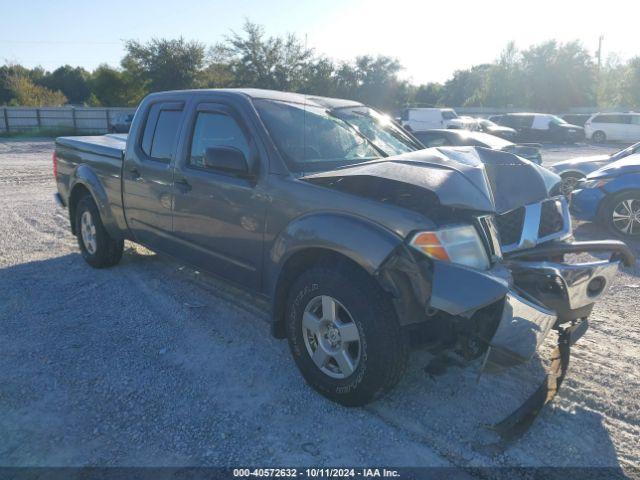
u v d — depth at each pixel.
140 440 2.89
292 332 3.36
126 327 4.28
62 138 6.18
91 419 3.06
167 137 4.49
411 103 55.88
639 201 7.34
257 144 3.64
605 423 3.06
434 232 2.80
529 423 2.95
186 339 4.08
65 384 3.42
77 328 4.25
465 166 3.15
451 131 11.32
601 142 30.78
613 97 54.75
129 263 5.93
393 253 2.83
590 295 3.31
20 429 2.97
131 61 46.56
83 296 4.94
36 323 4.34
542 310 2.88
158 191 4.52
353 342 3.08
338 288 2.99
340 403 3.18
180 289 5.12
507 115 31.14
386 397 3.29
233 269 3.91
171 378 3.51
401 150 4.24
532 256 3.26
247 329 4.27
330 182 3.33
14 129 36.59
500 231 3.22
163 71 45.19
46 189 11.28
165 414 3.12
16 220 8.10
